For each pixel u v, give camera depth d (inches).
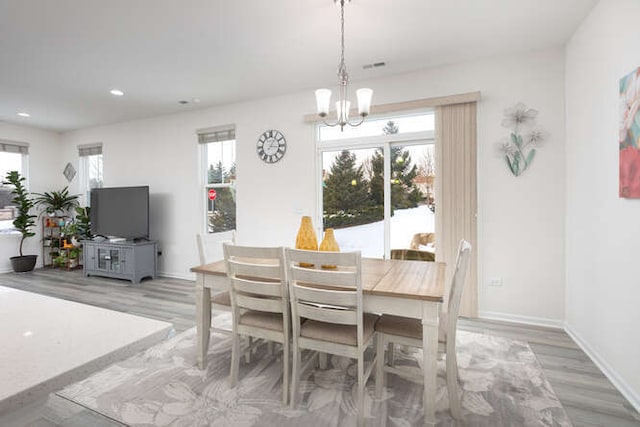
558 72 111.1
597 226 87.1
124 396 73.6
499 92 118.2
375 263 91.0
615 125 77.3
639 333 68.6
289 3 86.4
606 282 82.4
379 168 141.6
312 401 72.2
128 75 133.1
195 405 70.5
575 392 74.9
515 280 117.7
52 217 227.3
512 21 95.7
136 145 201.6
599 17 85.1
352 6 87.9
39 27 96.7
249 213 166.2
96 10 88.5
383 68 127.6
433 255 133.0
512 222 117.4
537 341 102.0
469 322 117.5
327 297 65.0
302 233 83.4
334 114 141.9
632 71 69.4
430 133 131.1
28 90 149.4
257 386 78.0
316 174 151.3
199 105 172.9
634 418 65.8
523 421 65.2
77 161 226.7
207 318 87.6
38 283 179.5
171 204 191.6
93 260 193.9
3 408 19.9
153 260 189.2
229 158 179.3
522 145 115.6
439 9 89.6
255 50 112.4
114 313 35.2
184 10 89.0
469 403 71.2
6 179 207.5
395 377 82.3
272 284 71.4
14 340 28.1
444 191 123.7
